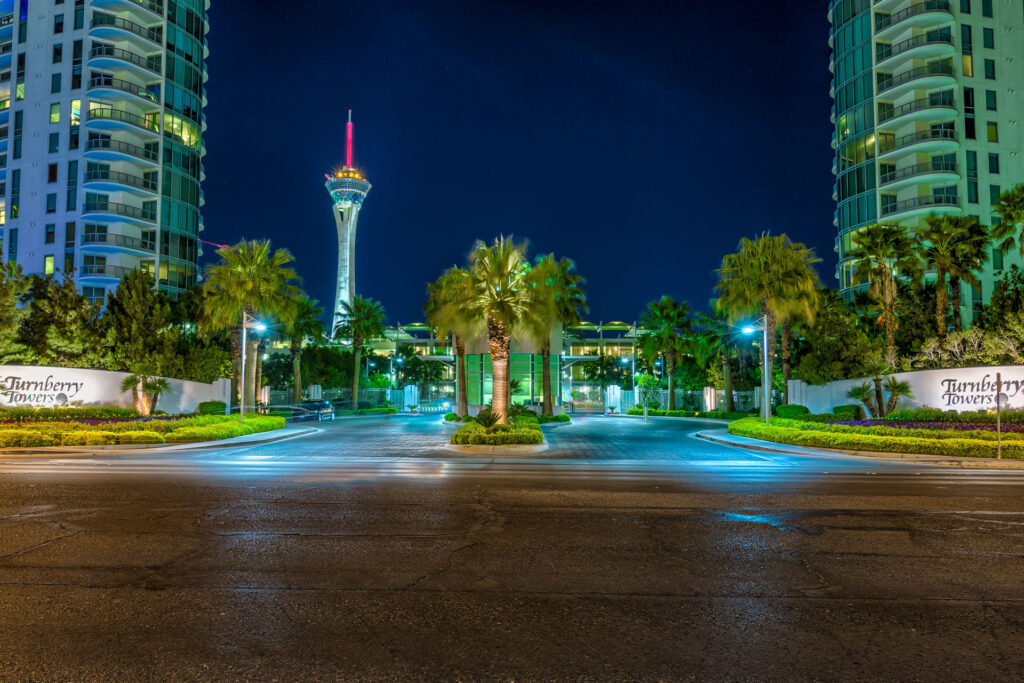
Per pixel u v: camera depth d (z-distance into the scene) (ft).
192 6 226.38
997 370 91.61
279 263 145.69
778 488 44.78
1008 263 175.32
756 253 131.64
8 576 22.35
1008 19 187.73
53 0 207.72
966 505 37.63
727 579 22.45
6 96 217.56
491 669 15.01
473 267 95.30
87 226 201.16
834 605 19.75
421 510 35.19
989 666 15.39
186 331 176.65
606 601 20.03
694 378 223.92
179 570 23.12
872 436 75.87
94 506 35.81
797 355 175.01
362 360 304.09
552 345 187.52
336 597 20.25
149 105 210.79
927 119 183.83
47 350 112.98
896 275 149.89
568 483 47.09
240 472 53.42
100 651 15.96
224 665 15.15
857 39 198.59
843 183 203.41
